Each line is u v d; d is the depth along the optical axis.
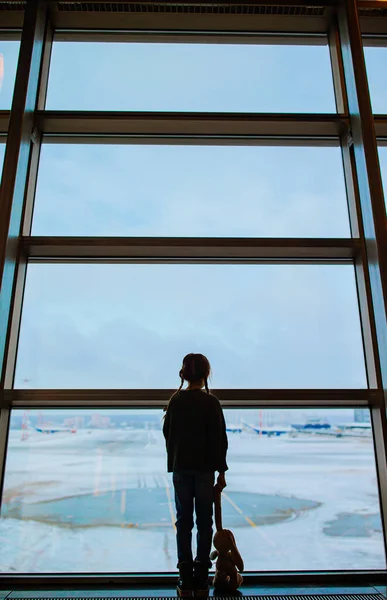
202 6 4.20
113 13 4.23
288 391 3.29
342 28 4.14
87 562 3.01
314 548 3.06
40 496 3.13
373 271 3.45
